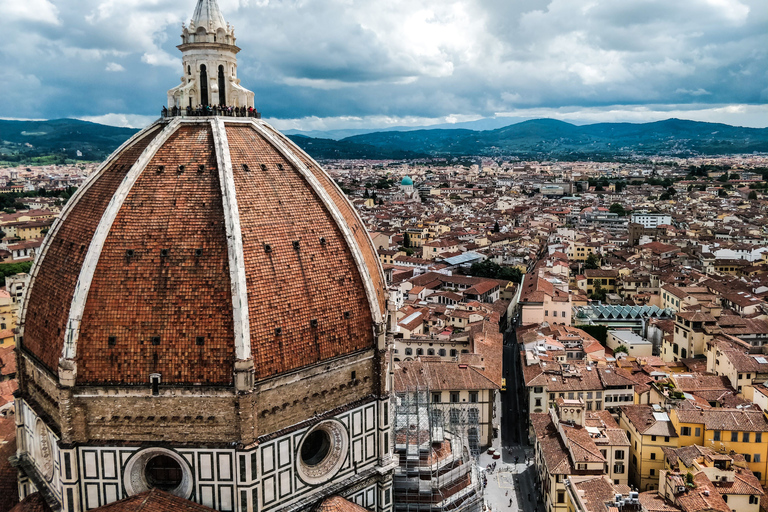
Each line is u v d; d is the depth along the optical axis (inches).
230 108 3595.0
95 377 2913.4
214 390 2893.7
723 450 5895.7
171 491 3043.8
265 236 3125.0
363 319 3403.1
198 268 2974.9
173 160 3233.3
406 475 3978.8
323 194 3447.3
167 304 2938.0
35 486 3457.2
